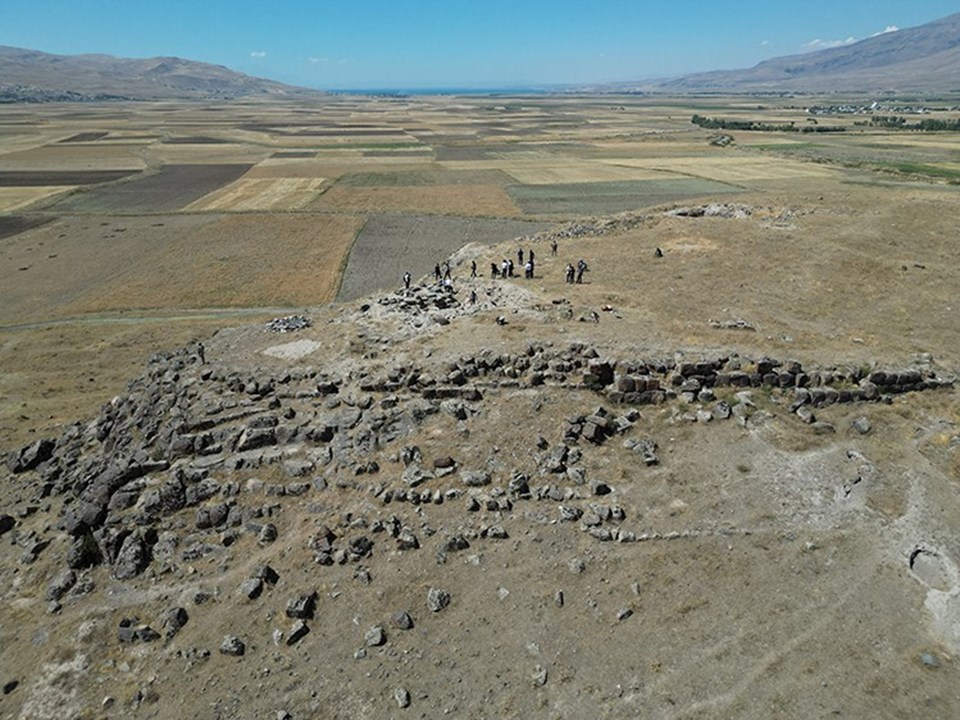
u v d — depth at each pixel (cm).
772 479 2494
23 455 3206
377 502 2425
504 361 3058
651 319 3678
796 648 1891
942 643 1894
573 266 4947
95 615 2141
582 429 2688
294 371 3147
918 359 3225
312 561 2238
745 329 3547
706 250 5138
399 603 2092
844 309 3947
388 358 3212
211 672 1925
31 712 1862
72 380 4584
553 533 2297
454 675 1872
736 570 2141
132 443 2950
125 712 1841
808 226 5641
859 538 2250
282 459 2614
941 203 6106
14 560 2456
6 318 6019
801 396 2878
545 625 1997
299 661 1936
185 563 2294
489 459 2580
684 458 2600
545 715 1753
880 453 2628
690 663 1864
